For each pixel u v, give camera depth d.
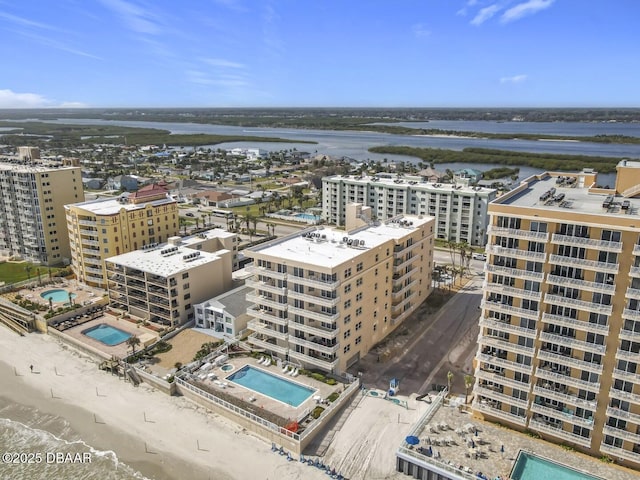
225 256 129.62
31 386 97.12
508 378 75.94
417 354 105.31
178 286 116.62
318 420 80.38
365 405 87.56
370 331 105.56
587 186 86.88
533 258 69.56
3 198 166.50
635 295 63.06
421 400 88.81
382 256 106.00
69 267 157.38
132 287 122.06
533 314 71.31
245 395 89.69
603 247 64.25
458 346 108.50
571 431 72.56
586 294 67.12
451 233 193.88
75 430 84.00
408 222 124.94
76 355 109.44
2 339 117.12
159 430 83.31
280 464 74.44
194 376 95.81
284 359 100.50
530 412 75.25
